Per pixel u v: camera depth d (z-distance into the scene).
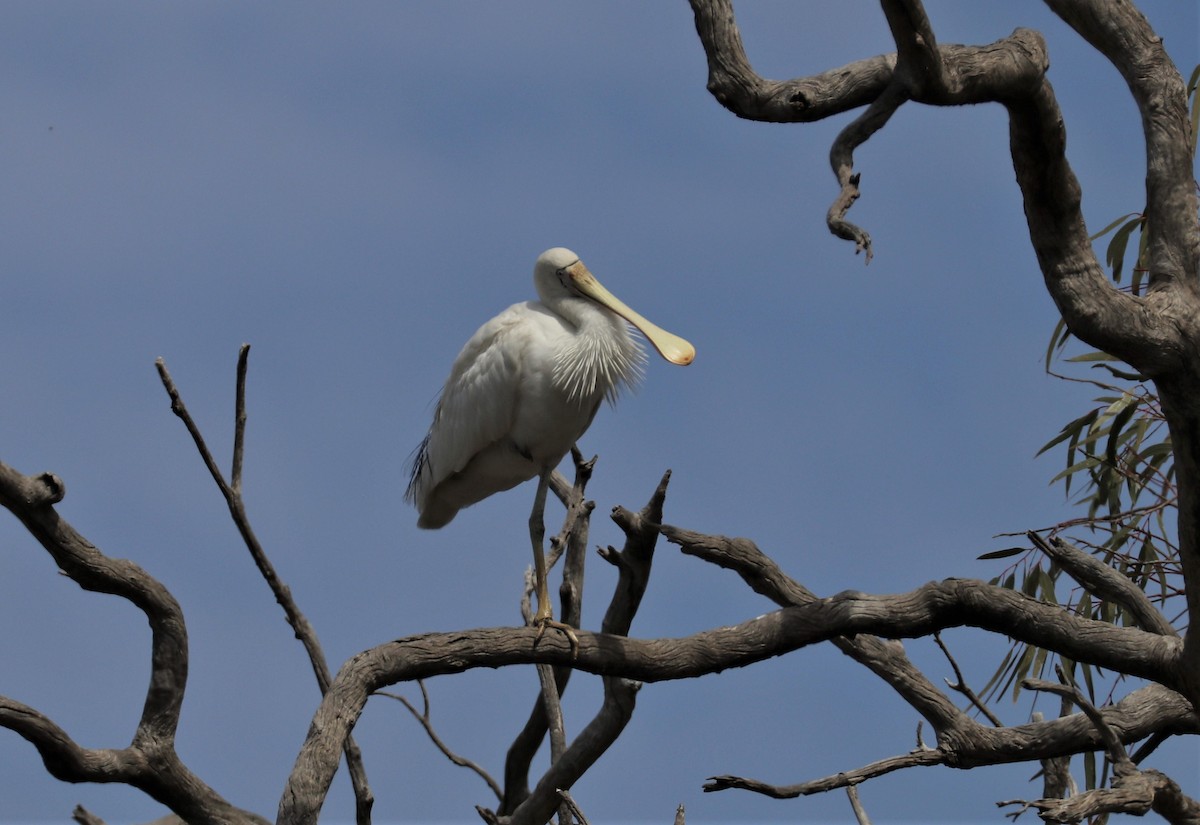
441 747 14.14
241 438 11.90
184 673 11.30
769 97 9.41
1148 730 11.57
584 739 12.30
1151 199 10.02
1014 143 9.31
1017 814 11.84
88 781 10.97
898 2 8.40
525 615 13.60
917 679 11.64
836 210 8.62
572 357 13.30
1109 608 15.30
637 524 11.12
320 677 12.05
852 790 11.96
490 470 14.20
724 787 10.61
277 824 9.72
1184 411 9.73
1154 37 10.20
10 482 10.20
